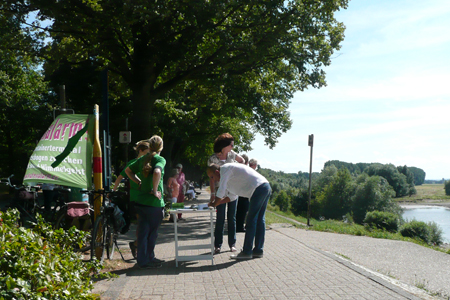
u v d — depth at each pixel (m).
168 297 4.72
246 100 21.20
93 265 4.61
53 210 8.56
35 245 3.33
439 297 4.96
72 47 18.30
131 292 4.93
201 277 5.71
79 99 26.72
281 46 16.61
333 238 10.57
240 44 15.77
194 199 35.44
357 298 4.62
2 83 35.28
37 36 17.27
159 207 6.29
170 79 18.08
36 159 6.42
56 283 3.39
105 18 14.23
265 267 6.32
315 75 18.08
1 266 2.92
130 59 17.39
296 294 4.80
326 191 71.44
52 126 6.64
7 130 37.41
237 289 5.05
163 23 15.49
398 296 4.71
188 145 35.00
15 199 8.23
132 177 6.30
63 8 14.77
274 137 26.83
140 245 6.27
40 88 37.50
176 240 6.53
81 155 6.53
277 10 16.11
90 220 6.96
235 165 6.98
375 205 65.50
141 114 17.19
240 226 11.08
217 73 17.16
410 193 162.00
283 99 24.16
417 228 24.03
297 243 8.97
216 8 14.76
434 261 7.85
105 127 7.48
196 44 16.14
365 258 7.89
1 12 15.91
